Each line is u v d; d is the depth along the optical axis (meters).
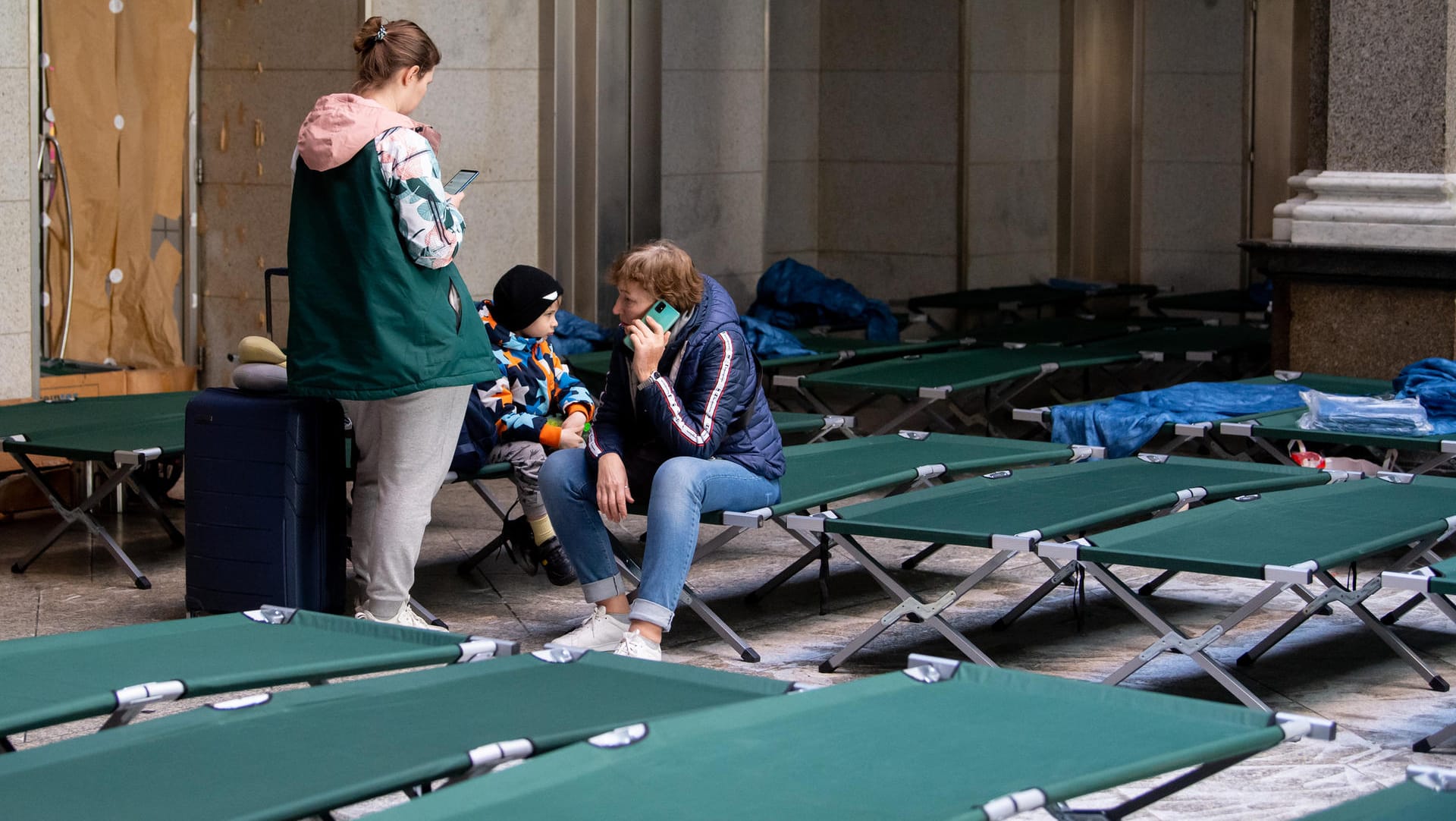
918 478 6.34
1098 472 6.47
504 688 3.58
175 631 4.08
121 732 3.22
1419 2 8.72
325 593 5.90
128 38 8.87
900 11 13.48
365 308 5.58
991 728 3.20
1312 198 9.23
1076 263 14.51
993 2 13.44
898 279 13.79
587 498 5.60
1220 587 6.85
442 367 5.66
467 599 6.64
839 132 13.91
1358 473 6.46
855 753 3.04
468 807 2.76
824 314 12.18
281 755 3.08
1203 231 14.09
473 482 7.07
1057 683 3.49
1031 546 5.12
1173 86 14.09
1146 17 14.12
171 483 8.44
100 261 8.98
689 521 5.33
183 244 9.41
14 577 6.96
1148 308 14.02
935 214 13.54
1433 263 8.62
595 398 9.25
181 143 9.15
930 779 2.89
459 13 9.94
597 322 11.05
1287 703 5.27
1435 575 4.63
